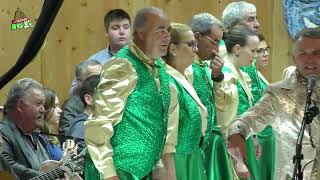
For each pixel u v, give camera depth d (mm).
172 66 11633
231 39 13711
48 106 12383
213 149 12609
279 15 18594
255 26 15250
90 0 17375
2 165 10227
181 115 11297
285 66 18594
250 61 13727
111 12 15336
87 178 10023
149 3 17781
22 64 7445
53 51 17031
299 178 8531
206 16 12523
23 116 11109
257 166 13680
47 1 7340
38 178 10344
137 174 10203
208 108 12117
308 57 9039
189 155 11469
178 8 17984
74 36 17266
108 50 15484
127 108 10211
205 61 12727
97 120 9922
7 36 16562
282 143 9242
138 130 10211
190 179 11438
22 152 11039
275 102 9367
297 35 9203
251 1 18516
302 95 9227
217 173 12594
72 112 12945
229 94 12648
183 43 11547
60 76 17125
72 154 10797
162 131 10461
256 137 13594
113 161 10055
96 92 10195
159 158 10531
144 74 10375
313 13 18109
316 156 9094
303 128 8531
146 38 10453
